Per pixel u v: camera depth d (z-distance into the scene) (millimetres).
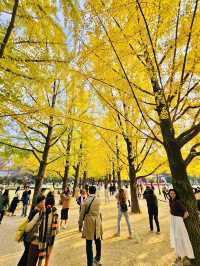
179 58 4262
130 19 4070
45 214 4262
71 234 8242
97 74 4371
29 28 4129
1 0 3771
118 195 7898
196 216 4070
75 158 17938
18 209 17297
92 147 16906
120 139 14852
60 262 5398
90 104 7160
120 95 4980
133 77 4684
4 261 5570
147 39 3957
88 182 56125
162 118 4098
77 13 3949
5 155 9898
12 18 3711
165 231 8219
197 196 7391
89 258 4719
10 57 3939
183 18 3908
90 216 4977
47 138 9875
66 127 9914
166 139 4391
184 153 10281
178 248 4941
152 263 5180
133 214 12375
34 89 5141
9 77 4246
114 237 7488
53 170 21281
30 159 16141
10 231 9203
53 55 4309
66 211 9727
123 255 5711
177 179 4246
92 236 4848
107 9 3883
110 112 7414
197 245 3932
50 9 3949
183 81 4125
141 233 7973
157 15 3902
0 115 4352
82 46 4453
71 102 6340
